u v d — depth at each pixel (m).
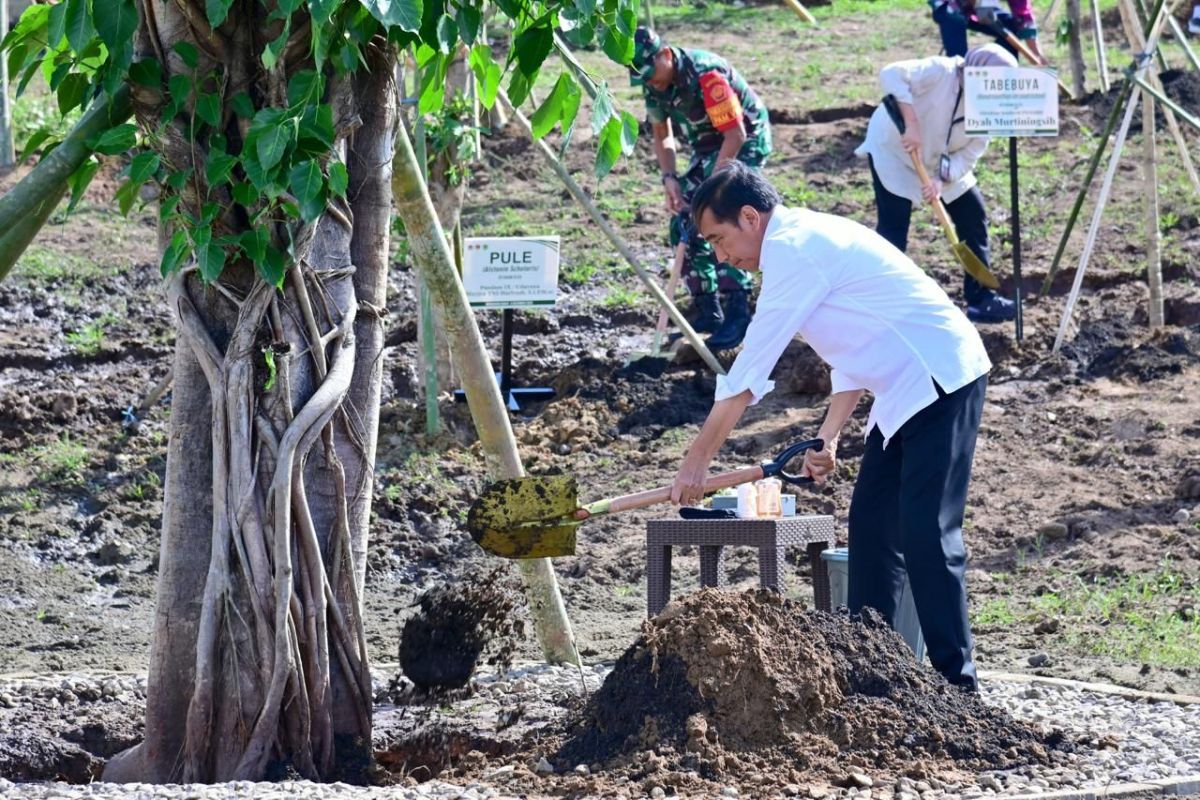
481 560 13.02
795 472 13.46
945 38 16.11
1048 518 12.38
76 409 15.25
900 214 14.48
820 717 6.52
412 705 8.45
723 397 7.11
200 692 6.57
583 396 15.28
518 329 16.47
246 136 6.21
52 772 7.66
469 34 6.60
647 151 20.69
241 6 6.46
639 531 13.13
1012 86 13.86
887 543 7.92
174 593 6.83
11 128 18.94
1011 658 9.91
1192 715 7.80
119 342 16.30
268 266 6.42
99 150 6.43
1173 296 15.38
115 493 14.09
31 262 17.38
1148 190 14.91
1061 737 6.78
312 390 6.73
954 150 14.31
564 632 9.59
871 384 7.48
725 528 8.84
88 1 6.12
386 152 7.10
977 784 6.08
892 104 13.80
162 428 15.13
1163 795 5.96
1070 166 18.84
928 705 6.74
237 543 6.51
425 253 8.55
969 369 7.41
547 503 7.26
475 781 6.52
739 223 7.36
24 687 9.01
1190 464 12.73
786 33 26.66
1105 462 13.12
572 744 6.75
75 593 12.64
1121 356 14.69
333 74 6.62
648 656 6.74
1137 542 11.77
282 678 6.53
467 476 14.22
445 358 15.52
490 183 19.75
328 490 6.88
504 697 8.57
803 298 7.16
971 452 7.48
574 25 6.71
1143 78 14.74
